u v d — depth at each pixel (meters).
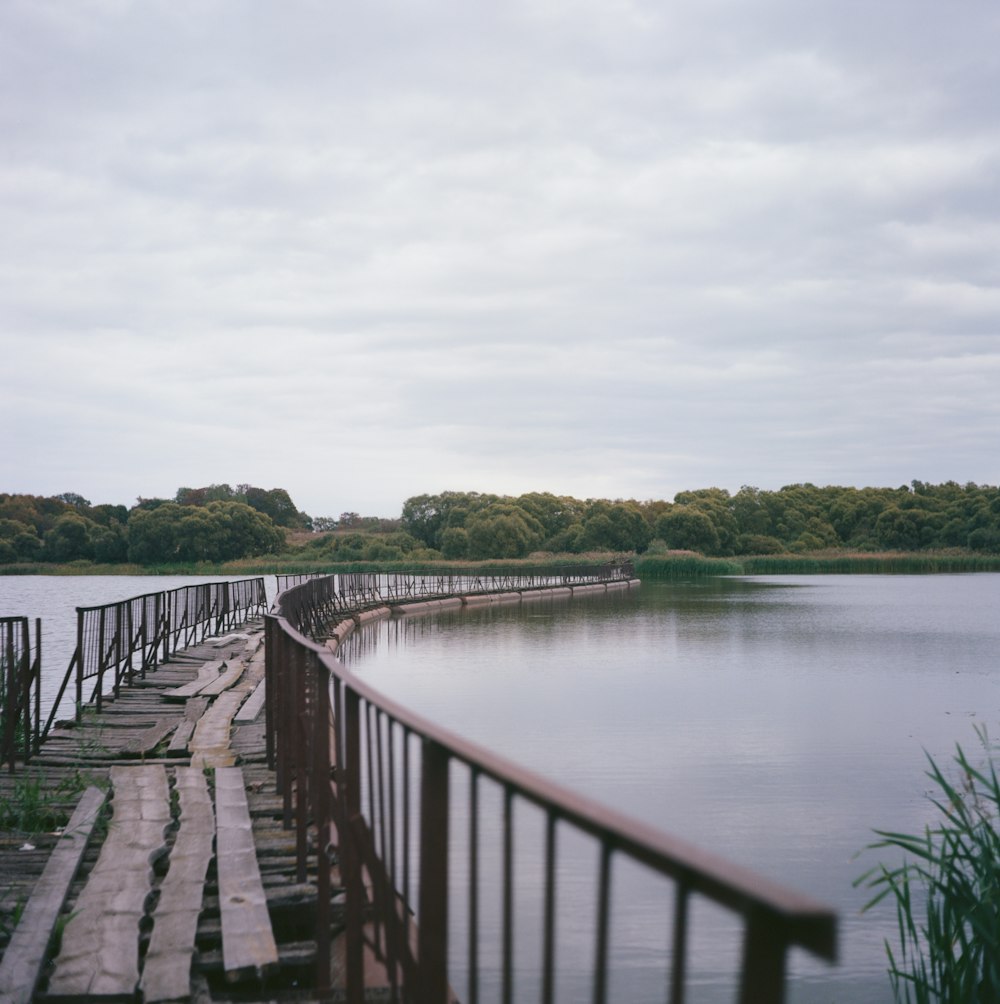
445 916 2.55
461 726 14.57
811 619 37.41
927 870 7.91
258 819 6.98
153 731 10.34
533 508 131.75
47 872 5.52
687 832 9.16
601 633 31.25
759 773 11.56
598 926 1.60
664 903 7.16
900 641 28.64
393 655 24.50
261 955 4.48
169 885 5.39
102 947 4.57
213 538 113.44
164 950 4.57
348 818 3.85
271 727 8.56
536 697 17.38
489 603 49.25
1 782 7.90
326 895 4.46
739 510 137.38
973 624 34.81
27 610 46.03
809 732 14.19
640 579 85.19
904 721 15.24
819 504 144.25
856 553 120.94
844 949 6.66
